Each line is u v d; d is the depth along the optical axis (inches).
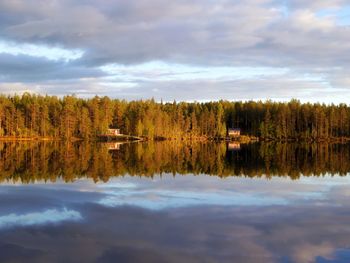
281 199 1024.2
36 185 1253.7
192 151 3068.4
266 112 6067.9
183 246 641.6
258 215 845.8
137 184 1278.3
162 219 809.5
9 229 735.1
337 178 1446.9
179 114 6043.3
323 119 5905.5
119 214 852.0
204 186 1239.5
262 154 2753.4
